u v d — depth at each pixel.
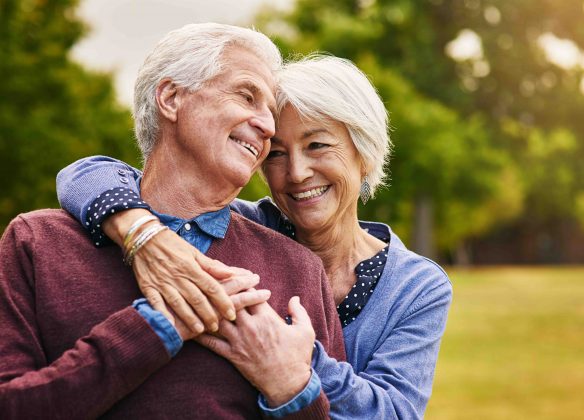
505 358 11.42
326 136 2.27
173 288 1.80
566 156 31.75
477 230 36.03
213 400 1.84
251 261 2.05
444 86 27.28
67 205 2.01
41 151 11.21
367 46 22.31
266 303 1.91
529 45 29.20
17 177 11.31
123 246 1.86
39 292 1.86
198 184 2.00
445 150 21.28
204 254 2.00
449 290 2.38
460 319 16.69
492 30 28.80
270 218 2.54
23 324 1.83
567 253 45.38
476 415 7.63
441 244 33.12
